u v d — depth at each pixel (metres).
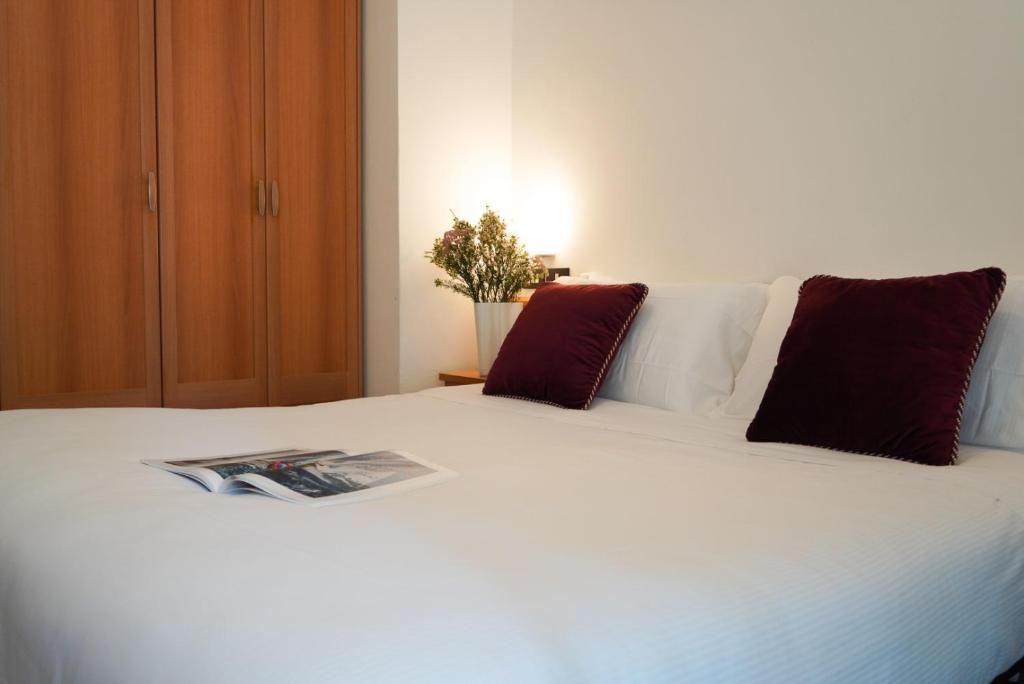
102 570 0.96
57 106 2.79
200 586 0.89
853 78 2.42
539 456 1.62
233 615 0.81
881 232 2.37
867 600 1.04
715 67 2.79
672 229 2.96
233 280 3.22
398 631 0.77
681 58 2.90
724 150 2.77
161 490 1.27
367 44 3.49
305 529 1.09
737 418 2.13
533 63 3.51
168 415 1.94
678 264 2.95
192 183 3.10
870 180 2.39
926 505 1.32
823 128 2.49
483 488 1.35
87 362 2.89
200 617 0.82
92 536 1.06
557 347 2.34
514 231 3.64
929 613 1.12
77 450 1.51
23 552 1.07
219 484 1.30
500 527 1.12
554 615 0.83
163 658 0.77
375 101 3.47
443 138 3.49
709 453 1.71
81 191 2.85
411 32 3.37
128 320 2.97
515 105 3.61
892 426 1.64
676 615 0.87
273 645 0.75
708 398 2.26
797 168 2.57
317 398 3.48
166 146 3.02
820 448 1.73
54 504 1.20
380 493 1.29
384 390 3.53
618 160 3.16
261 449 1.66
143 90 2.96
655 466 1.55
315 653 0.73
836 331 1.78
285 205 3.35
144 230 2.99
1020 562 1.30
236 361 3.24
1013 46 2.09
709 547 1.06
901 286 1.77
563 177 3.39
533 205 3.54
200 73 3.10
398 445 1.73
